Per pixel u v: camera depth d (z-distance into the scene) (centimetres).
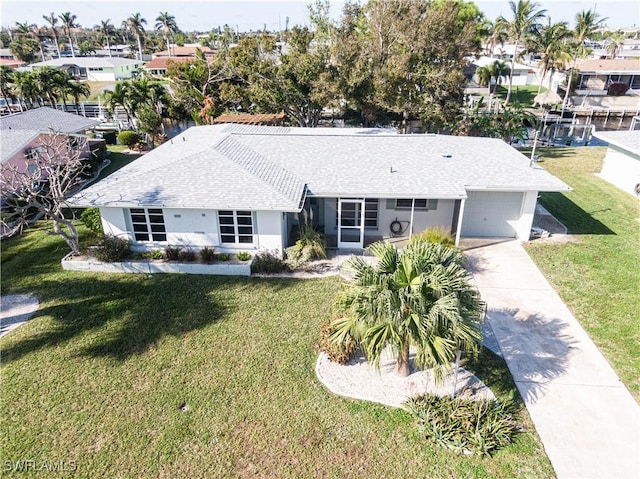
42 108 3469
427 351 930
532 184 1880
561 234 2072
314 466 944
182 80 4444
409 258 1010
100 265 1786
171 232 1841
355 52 3419
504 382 1166
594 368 1214
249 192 1772
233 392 1149
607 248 1916
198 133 2730
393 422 1048
